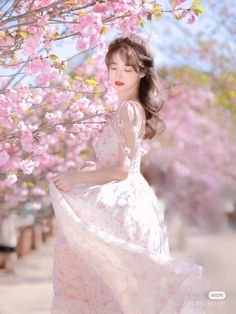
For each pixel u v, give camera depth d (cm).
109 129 382
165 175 1745
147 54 396
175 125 1652
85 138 461
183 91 1535
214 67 1549
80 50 396
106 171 364
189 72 1631
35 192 895
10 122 431
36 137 457
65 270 367
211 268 952
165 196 1738
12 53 384
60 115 474
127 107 369
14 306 794
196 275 351
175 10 416
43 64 383
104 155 382
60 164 835
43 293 909
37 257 1427
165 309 350
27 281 1038
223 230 1859
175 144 1708
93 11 385
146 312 349
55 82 532
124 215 363
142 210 370
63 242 370
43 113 568
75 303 365
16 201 956
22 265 1265
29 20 382
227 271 916
